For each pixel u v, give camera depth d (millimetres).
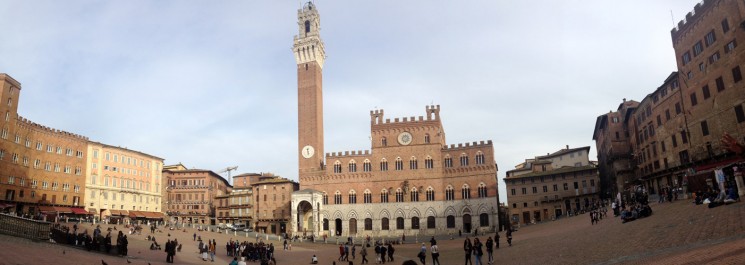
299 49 153125
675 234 37312
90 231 89250
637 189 89125
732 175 56344
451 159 134375
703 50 74500
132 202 145375
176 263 56938
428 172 134625
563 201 132000
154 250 71000
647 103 99562
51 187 119625
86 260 46750
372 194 136375
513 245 67812
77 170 128375
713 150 72375
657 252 32188
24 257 41062
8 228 54156
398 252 83125
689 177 66500
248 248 70062
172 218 155125
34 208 113812
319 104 152625
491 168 130000
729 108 68188
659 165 93312
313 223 132000
